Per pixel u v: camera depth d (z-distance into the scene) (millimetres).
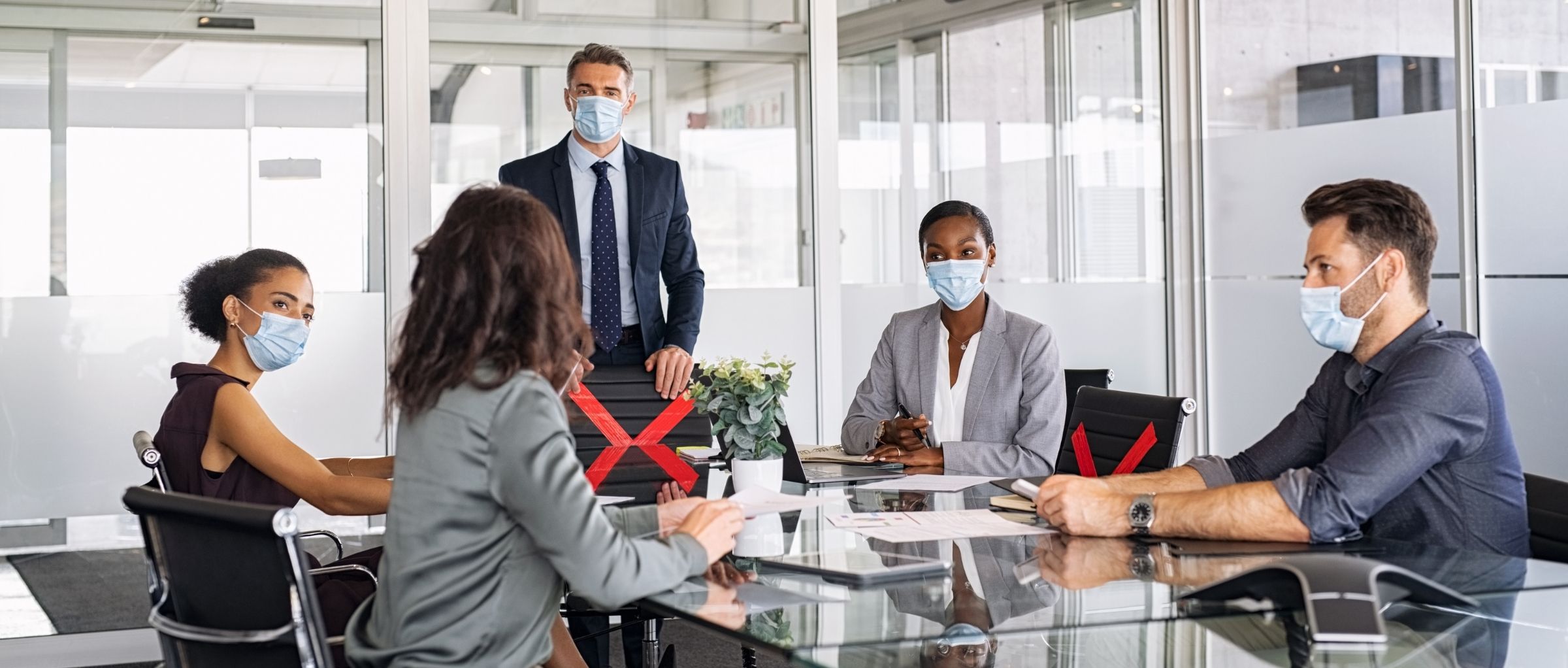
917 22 5426
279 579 1701
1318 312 2201
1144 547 1999
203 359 4453
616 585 1645
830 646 1467
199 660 1966
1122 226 5828
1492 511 2076
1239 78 5645
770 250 5207
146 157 4395
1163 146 5895
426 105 4707
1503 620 1944
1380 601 1625
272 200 4535
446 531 1690
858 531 2152
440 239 1756
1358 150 5141
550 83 4875
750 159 5172
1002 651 2396
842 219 5316
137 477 4387
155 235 4402
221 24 4473
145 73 4391
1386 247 2148
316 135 4586
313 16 4578
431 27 4711
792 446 2859
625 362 3867
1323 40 5262
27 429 4270
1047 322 5684
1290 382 5535
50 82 4289
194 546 1813
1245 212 5668
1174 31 5852
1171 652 2197
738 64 5145
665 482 2760
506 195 1782
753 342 5176
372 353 4660
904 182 5422
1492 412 2080
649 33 5008
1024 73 5633
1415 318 2176
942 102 5480
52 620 4289
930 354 3438
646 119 5008
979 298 3443
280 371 4539
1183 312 5926
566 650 2693
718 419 2775
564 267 1782
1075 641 2350
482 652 1691
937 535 2119
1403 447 2018
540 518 1641
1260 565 1630
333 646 2250
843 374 5332
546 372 1765
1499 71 4555
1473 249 4676
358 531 4594
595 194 3834
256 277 2822
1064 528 2137
